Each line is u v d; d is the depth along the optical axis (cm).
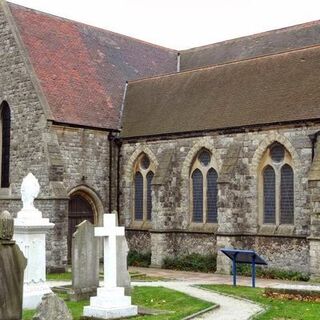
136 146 3484
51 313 1194
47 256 2973
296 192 2845
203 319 1577
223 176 2981
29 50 3406
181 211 3288
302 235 2812
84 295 1972
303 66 3112
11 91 3294
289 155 2908
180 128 3281
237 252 2411
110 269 1716
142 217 3497
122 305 1688
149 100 3675
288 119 2852
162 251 3231
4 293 948
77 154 3303
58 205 3008
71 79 3534
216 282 2608
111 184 3500
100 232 1725
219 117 3172
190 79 3606
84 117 3375
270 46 4056
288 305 1823
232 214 2967
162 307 1823
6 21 3369
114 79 3884
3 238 989
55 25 3791
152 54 4447
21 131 3222
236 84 3325
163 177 3256
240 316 1620
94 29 4122
